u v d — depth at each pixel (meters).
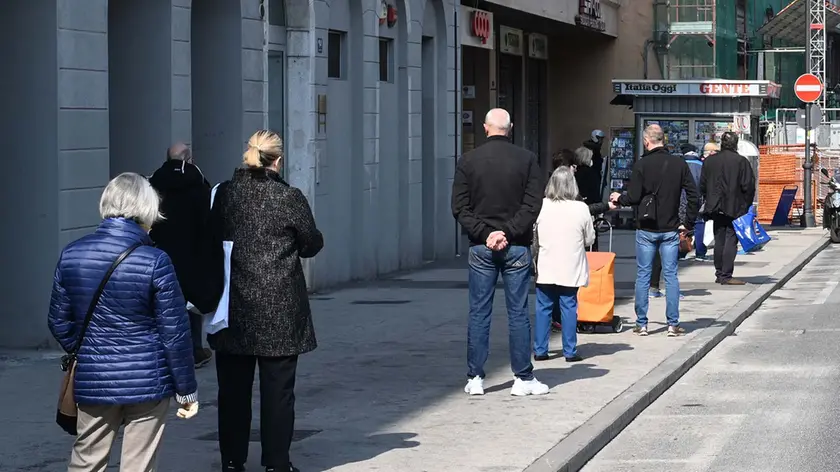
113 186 7.55
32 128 14.72
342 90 22.86
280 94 21.09
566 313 14.47
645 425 11.69
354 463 9.62
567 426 10.97
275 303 8.87
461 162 11.98
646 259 16.44
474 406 11.90
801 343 16.59
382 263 24.86
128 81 16.77
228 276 8.85
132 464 7.51
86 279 7.36
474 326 12.40
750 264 26.58
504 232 11.95
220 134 18.55
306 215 8.98
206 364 14.34
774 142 56.59
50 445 10.27
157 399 7.40
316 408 11.80
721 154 22.30
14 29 14.70
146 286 7.34
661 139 16.36
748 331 17.80
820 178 40.94
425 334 16.69
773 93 35.69
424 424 11.09
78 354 7.42
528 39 43.44
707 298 20.64
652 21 49.59
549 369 14.00
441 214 28.22
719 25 50.53
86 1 15.05
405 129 25.81
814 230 36.81
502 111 12.02
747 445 10.79
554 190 14.36
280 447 8.98
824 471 9.85
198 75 18.56
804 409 12.30
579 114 47.44
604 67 47.12
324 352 15.18
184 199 13.00
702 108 35.31
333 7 22.41
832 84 76.88
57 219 14.76
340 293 21.59
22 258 14.91
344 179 23.05
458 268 26.20
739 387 13.52
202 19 18.48
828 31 68.81
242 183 8.98
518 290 12.24
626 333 16.78
